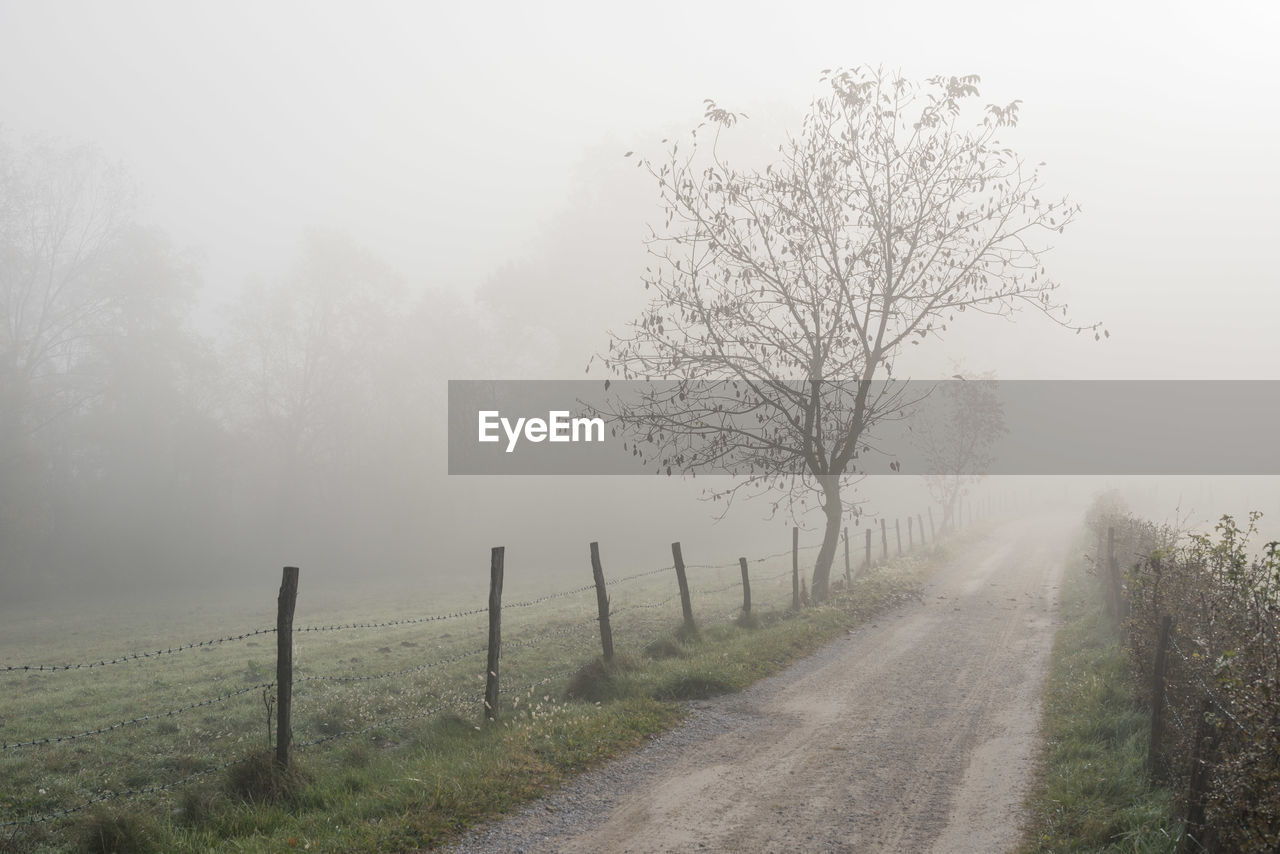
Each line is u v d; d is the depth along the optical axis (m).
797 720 11.59
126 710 14.48
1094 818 7.66
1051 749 10.04
